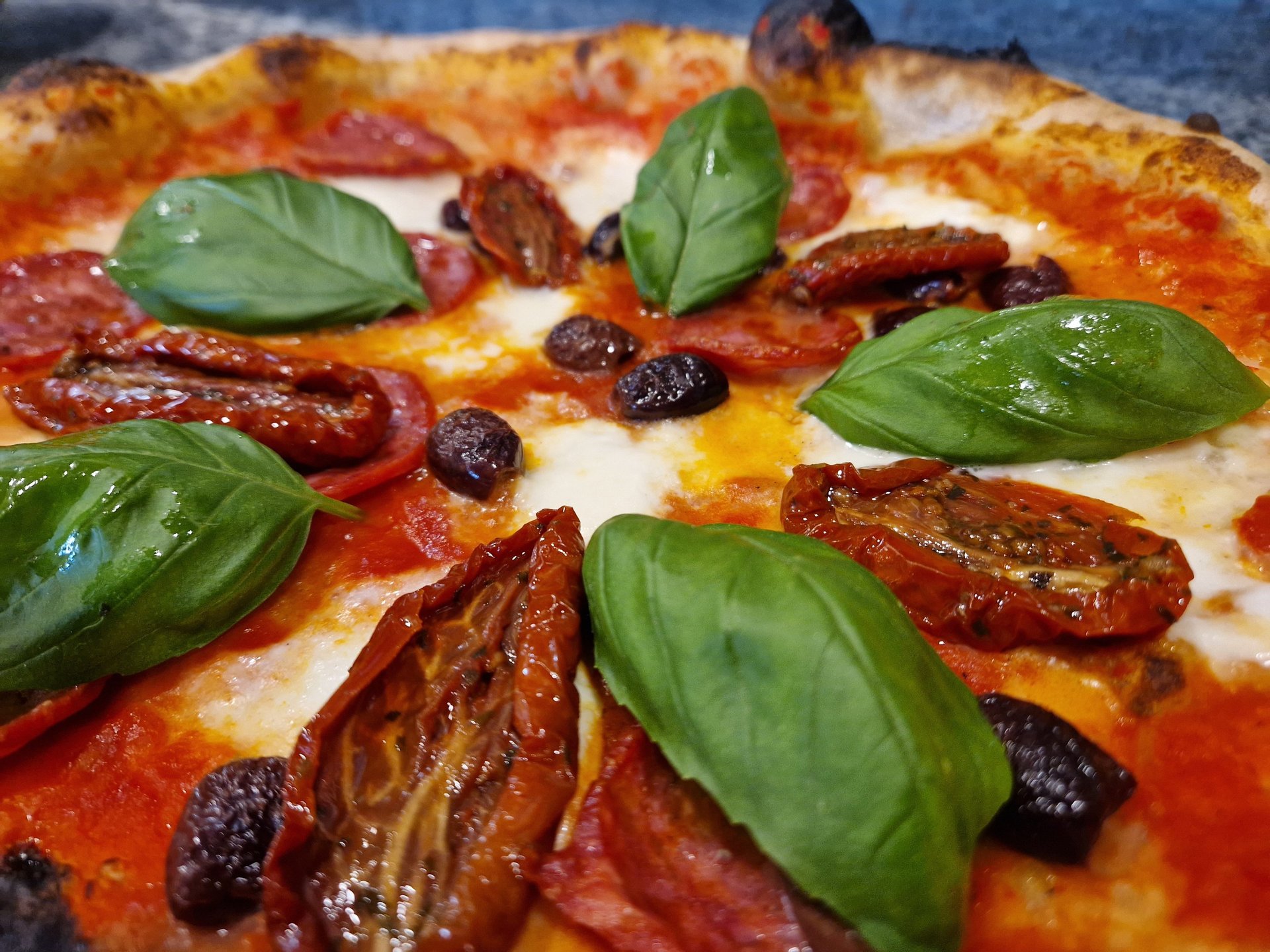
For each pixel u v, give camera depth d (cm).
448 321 16
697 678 8
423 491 13
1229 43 19
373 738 9
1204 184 15
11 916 9
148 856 9
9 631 9
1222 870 9
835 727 7
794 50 18
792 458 13
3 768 10
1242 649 10
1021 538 10
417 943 8
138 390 12
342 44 20
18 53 21
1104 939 9
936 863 7
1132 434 11
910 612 10
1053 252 16
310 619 11
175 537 10
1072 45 19
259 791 9
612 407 14
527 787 8
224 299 14
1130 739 10
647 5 24
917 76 18
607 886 8
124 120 18
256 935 9
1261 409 12
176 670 10
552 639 9
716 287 15
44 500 9
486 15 23
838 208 17
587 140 20
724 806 8
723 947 8
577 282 16
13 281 15
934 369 11
